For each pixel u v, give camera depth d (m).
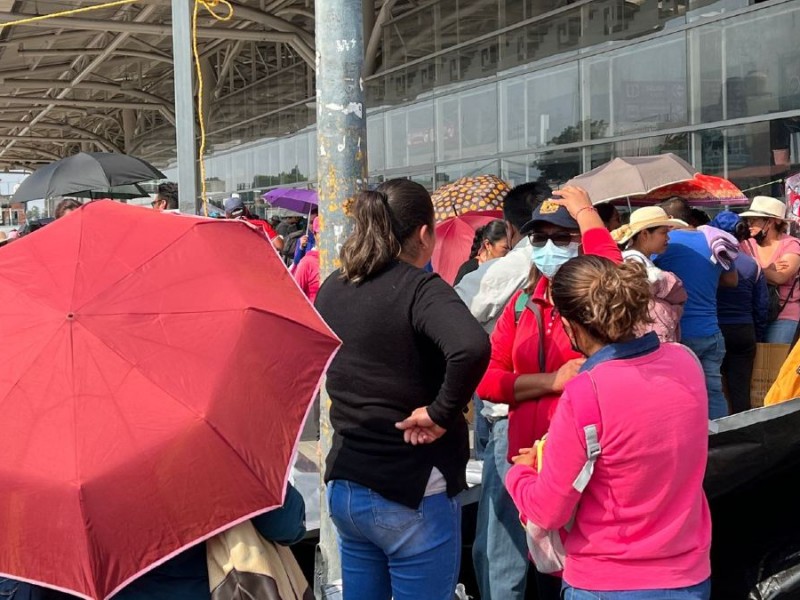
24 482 1.71
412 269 2.59
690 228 5.61
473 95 16.78
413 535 2.55
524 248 3.91
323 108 3.30
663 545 2.34
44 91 39.09
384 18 19.97
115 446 1.74
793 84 9.80
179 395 1.82
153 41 29.09
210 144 34.81
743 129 10.55
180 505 1.78
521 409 3.13
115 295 1.94
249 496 1.86
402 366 2.53
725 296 6.05
